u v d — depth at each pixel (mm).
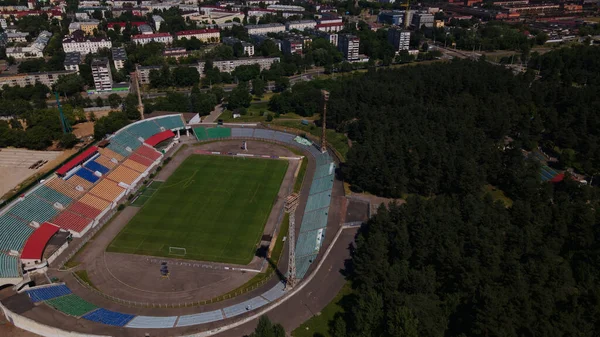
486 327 104938
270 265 158625
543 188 193750
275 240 173250
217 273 154500
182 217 189000
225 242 172125
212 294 143750
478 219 153875
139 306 137875
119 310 135750
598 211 168000
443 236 140750
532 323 108938
